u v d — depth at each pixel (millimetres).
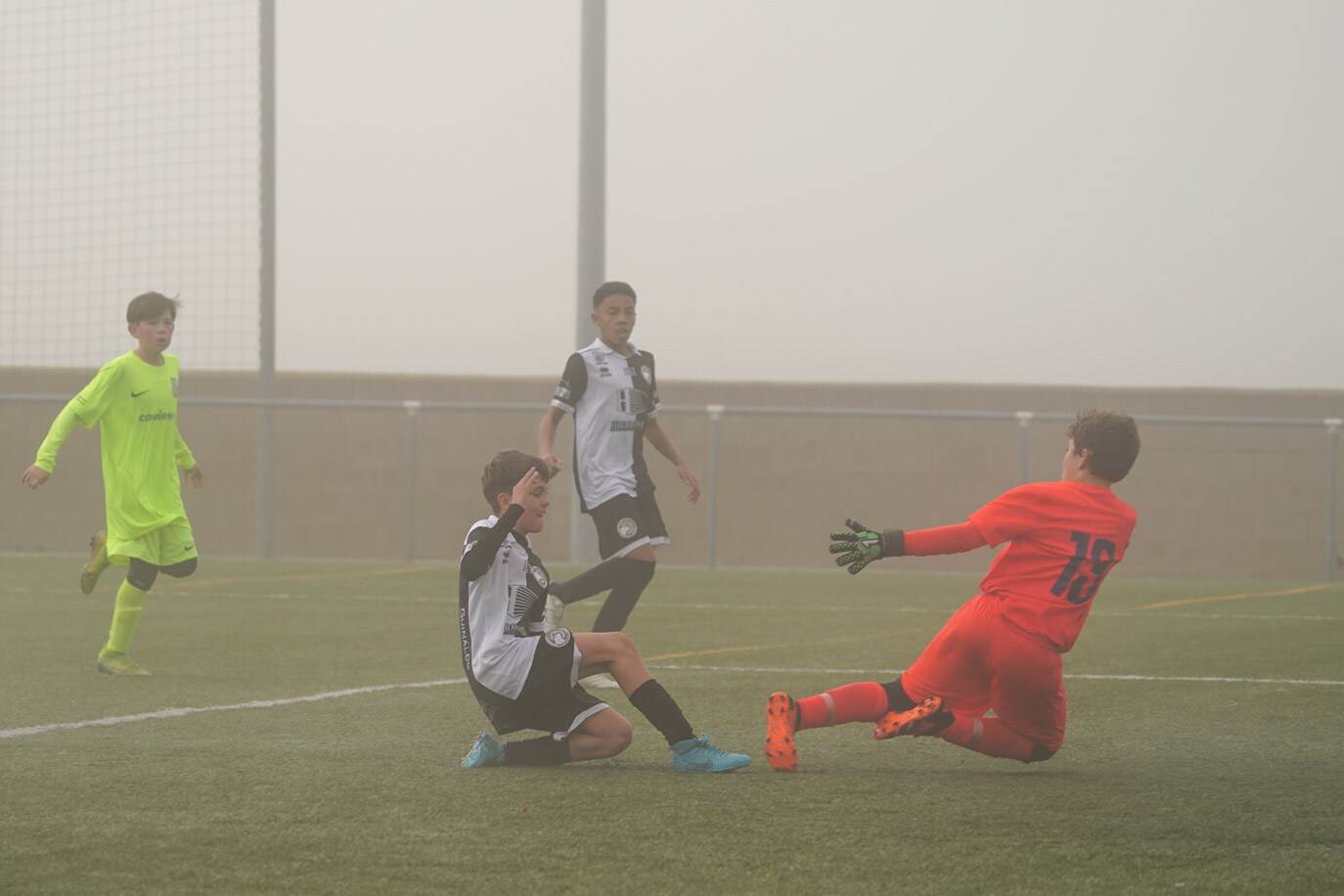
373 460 65500
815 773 15750
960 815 13539
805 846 12352
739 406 63875
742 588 45531
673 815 13477
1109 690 22922
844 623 34281
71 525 65062
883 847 12328
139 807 13727
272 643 29375
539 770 15758
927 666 15680
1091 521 15188
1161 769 16094
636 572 25016
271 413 60688
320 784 14828
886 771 15906
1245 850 12305
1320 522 61031
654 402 25766
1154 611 37750
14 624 32438
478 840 12492
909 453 63156
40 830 12797
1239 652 28250
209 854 12016
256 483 65125
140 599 24609
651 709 15797
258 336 62875
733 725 19406
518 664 15773
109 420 25000
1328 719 19922
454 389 65625
